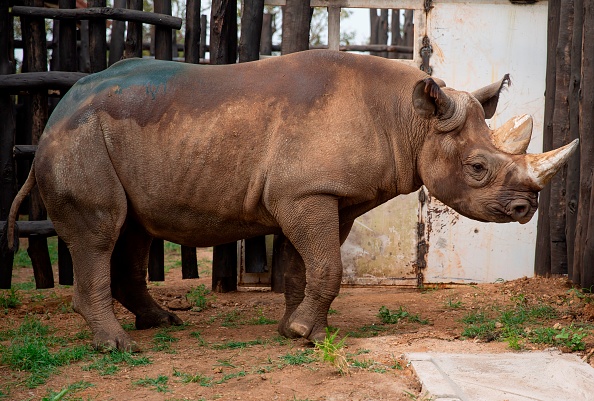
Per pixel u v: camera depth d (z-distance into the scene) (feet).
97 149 19.69
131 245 22.41
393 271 29.58
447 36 29.17
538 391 14.70
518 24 28.99
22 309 25.91
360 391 15.28
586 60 25.29
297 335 20.12
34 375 17.17
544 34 28.94
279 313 24.82
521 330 19.93
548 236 27.86
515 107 29.19
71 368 17.97
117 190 19.85
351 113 19.25
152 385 16.39
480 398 14.30
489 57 29.17
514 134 19.01
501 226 29.27
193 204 19.94
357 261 29.63
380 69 19.95
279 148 19.11
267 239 29.66
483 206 18.88
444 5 29.07
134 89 19.95
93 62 27.02
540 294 25.45
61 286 31.35
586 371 15.70
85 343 20.43
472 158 18.84
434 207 29.32
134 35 27.35
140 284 22.89
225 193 19.70
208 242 21.13
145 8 67.56
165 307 26.23
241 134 19.39
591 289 24.97
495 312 23.39
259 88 19.66
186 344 20.18
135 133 19.75
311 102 19.27
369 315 23.59
